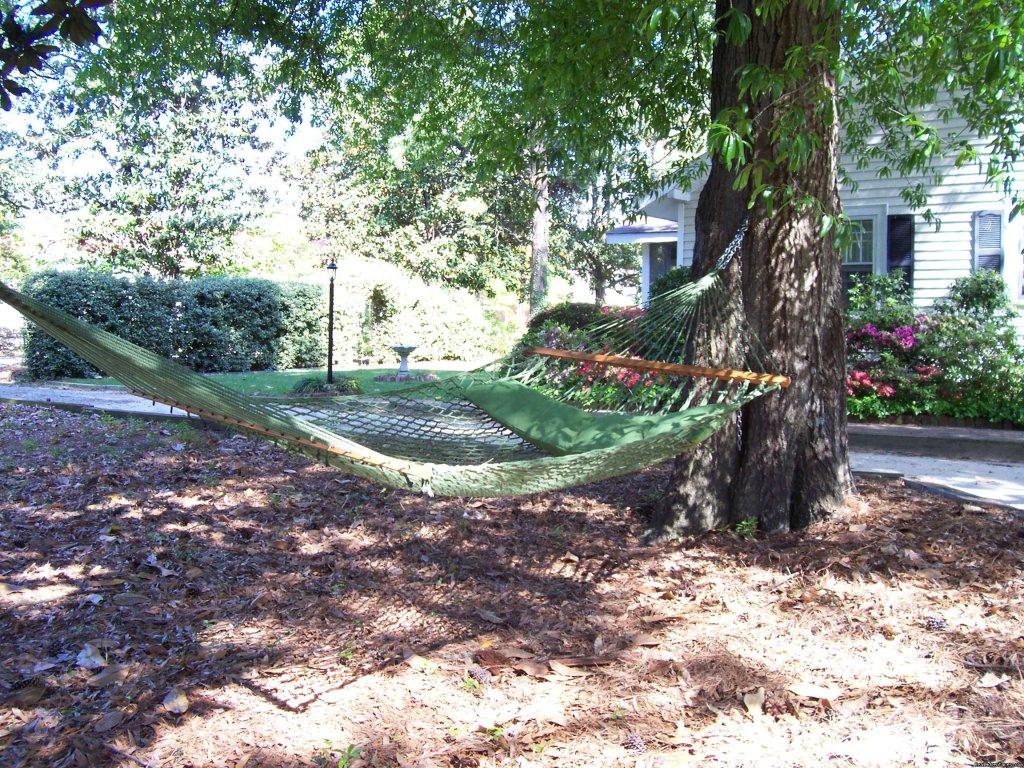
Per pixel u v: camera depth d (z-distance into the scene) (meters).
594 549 4.84
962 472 6.45
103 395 10.69
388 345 18.03
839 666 3.28
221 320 15.02
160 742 2.80
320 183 25.30
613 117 6.75
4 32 3.31
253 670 3.35
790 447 4.84
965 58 4.77
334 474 6.73
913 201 9.45
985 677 3.11
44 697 3.08
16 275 26.61
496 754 2.73
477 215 24.00
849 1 3.87
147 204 20.88
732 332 4.72
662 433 3.60
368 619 3.91
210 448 7.52
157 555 4.71
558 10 5.50
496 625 3.83
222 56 7.50
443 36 7.34
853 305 9.62
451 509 5.76
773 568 4.35
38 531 5.11
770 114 4.47
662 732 2.85
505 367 4.99
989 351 8.42
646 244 15.13
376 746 2.78
